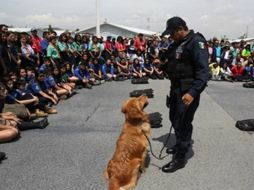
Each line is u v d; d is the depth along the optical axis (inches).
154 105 324.8
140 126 154.9
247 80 517.7
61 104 331.3
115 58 520.7
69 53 427.8
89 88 427.2
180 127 167.5
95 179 161.8
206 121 264.4
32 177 165.0
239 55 541.6
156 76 528.1
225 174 165.5
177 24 158.2
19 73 301.1
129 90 414.3
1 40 300.0
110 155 191.8
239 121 245.6
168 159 184.5
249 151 196.2
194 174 165.5
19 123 241.3
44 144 212.1
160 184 155.3
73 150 200.7
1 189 153.6
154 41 530.6
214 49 539.5
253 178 161.0
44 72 332.5
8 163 182.4
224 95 384.8
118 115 284.8
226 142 212.1
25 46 355.3
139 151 148.5
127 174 137.9
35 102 280.4
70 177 164.2
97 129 244.2
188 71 161.0
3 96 241.4
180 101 164.4
